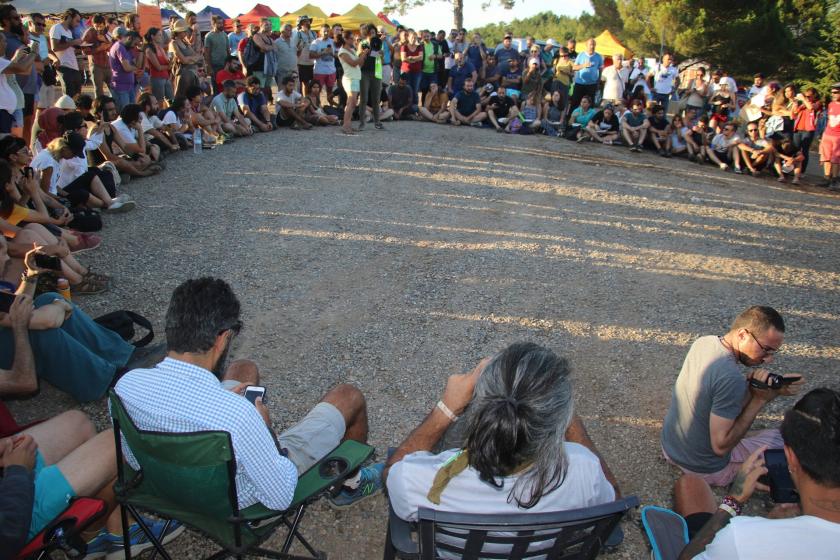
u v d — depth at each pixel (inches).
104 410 149.6
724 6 1069.1
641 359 186.5
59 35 427.5
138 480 89.4
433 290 222.4
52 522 88.7
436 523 72.9
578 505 76.9
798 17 1109.7
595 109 504.4
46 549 87.4
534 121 525.0
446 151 426.3
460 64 588.1
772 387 121.3
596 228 296.7
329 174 354.3
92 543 104.8
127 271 222.4
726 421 123.8
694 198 359.3
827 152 425.4
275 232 266.1
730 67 1074.1
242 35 603.2
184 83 468.1
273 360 175.2
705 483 115.5
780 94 451.2
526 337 194.7
